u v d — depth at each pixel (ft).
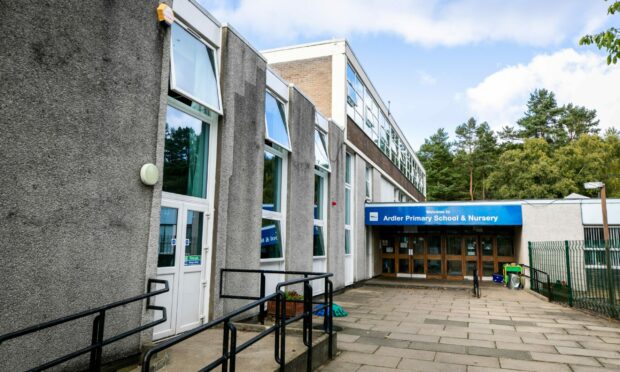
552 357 21.04
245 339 19.74
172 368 15.29
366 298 44.16
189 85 21.99
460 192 171.32
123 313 16.37
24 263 12.93
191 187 22.76
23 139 13.08
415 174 119.24
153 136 18.28
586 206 54.13
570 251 41.22
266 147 32.04
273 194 33.01
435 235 68.08
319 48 54.34
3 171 12.50
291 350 17.84
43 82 13.74
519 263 58.75
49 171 13.83
